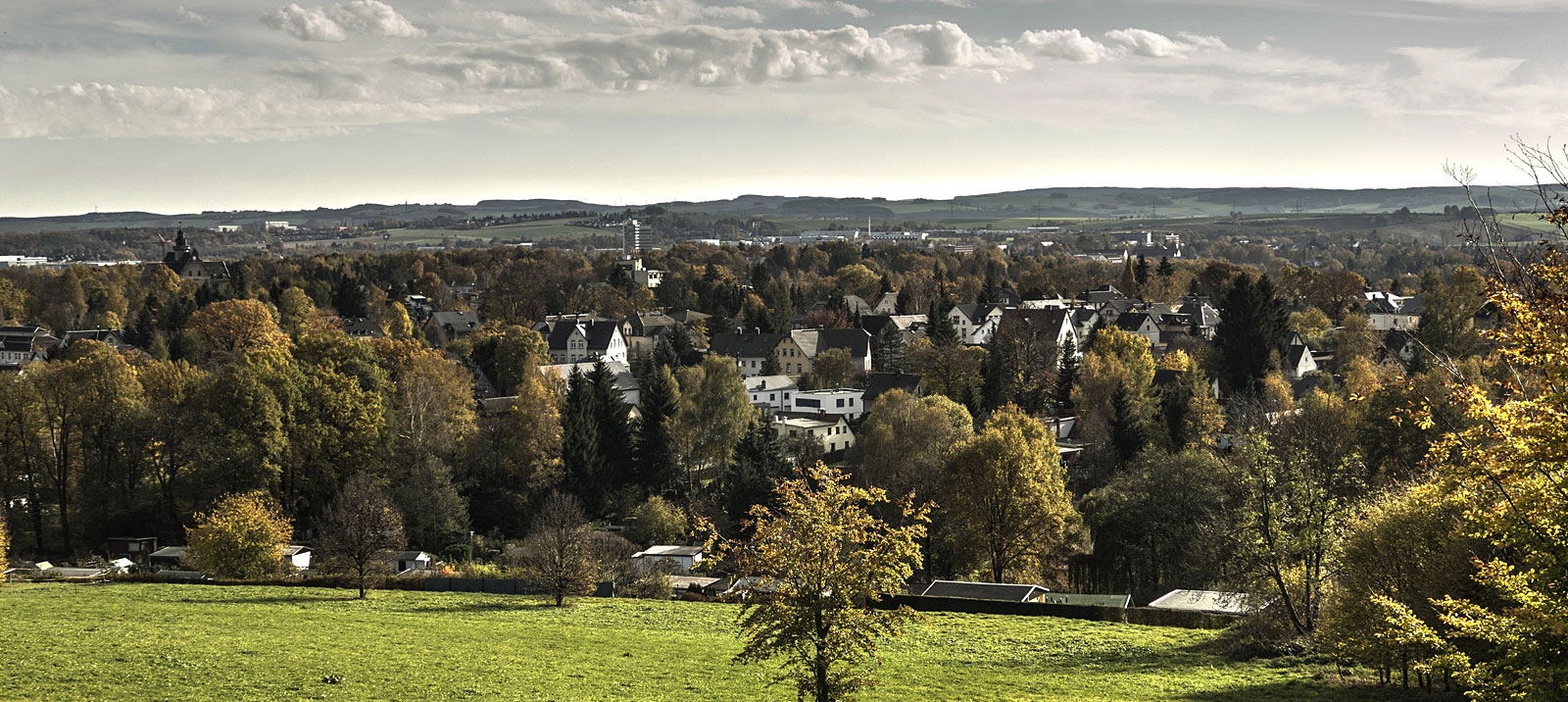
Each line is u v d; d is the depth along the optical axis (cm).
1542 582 2628
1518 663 2527
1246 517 5597
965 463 8269
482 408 13650
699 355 19862
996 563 8231
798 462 11825
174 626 5144
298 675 4078
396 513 8194
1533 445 2398
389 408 11012
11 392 9469
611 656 4794
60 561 8925
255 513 7356
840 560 3412
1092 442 11975
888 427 10831
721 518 10044
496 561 8994
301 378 10138
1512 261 2350
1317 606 5331
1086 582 8169
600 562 7419
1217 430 11919
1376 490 6250
